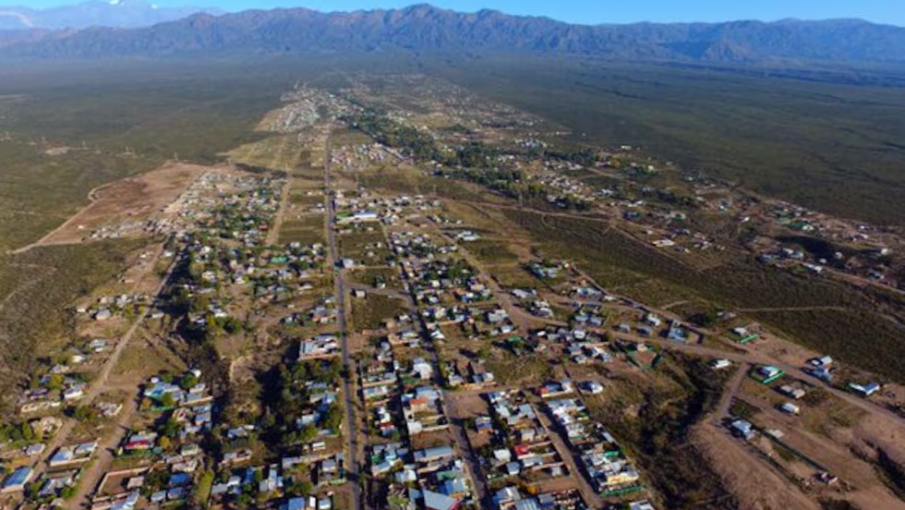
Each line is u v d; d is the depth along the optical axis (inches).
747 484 3501.5
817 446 3799.2
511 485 3511.3
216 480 3572.8
